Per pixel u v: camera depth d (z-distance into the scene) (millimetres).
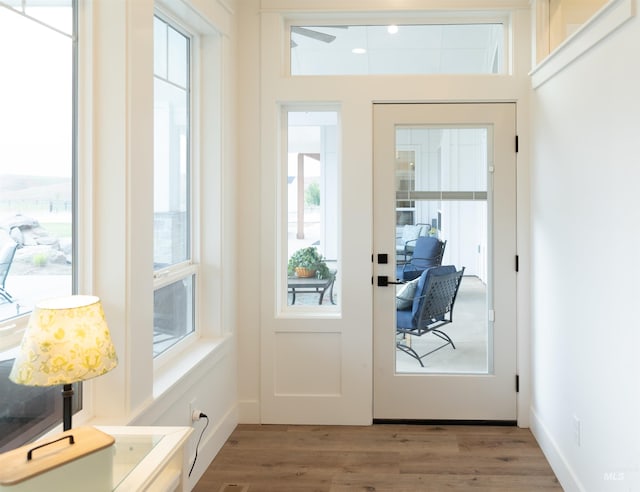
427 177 3148
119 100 1780
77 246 1759
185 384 2316
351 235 3131
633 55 1679
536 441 2895
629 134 1710
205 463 2604
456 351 3170
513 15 3010
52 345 1174
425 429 3082
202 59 2814
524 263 3064
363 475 2549
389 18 3119
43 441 1126
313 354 3178
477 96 3043
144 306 1931
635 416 1672
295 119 3250
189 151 2789
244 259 3158
